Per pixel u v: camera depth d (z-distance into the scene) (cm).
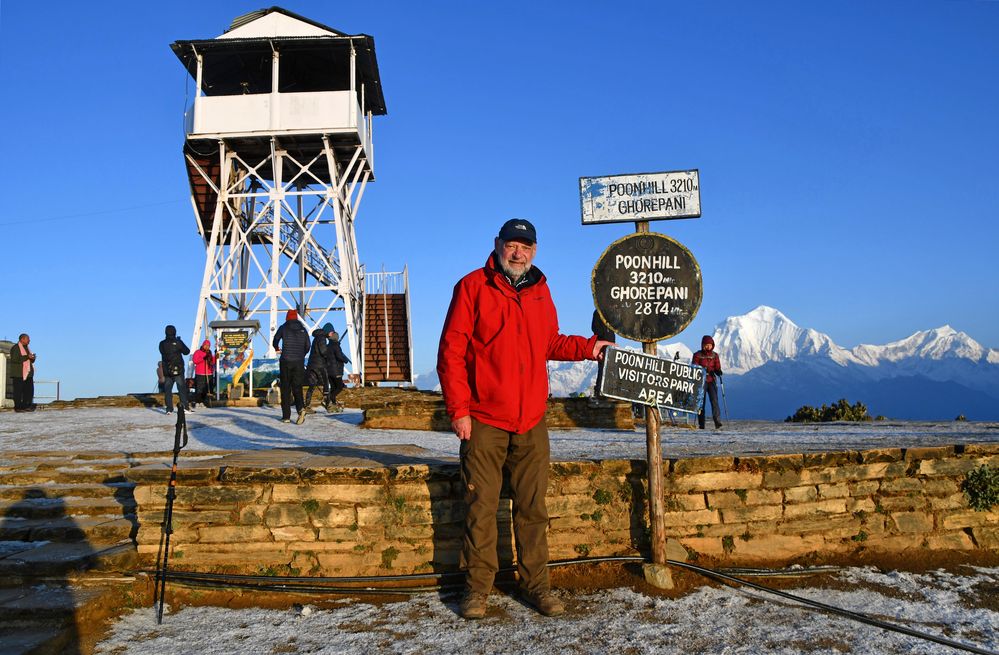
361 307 3456
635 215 573
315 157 2888
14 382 1942
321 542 550
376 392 2144
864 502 614
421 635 455
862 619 477
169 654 427
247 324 2089
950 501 629
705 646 436
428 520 555
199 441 1134
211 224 3047
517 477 506
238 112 2789
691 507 585
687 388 549
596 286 559
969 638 454
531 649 432
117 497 710
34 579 519
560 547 571
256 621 482
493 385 488
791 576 555
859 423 1600
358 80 3030
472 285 497
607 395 537
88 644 442
